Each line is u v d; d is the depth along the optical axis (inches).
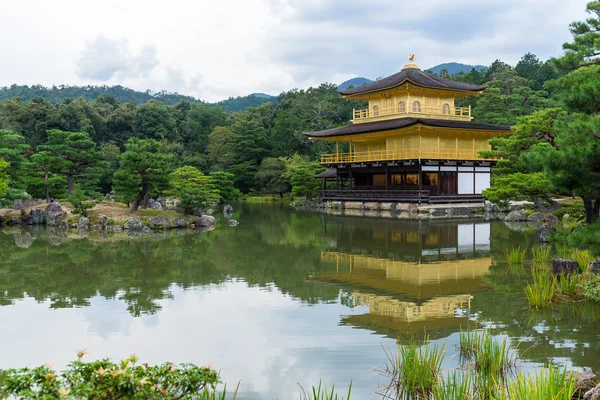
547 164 547.8
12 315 623.8
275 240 1280.8
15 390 257.9
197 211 1691.7
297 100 4092.0
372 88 2401.6
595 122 516.7
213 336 542.9
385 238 1298.0
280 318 605.3
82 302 682.8
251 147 3378.4
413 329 557.9
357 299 690.2
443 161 2108.8
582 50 784.3
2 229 1539.1
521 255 925.2
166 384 287.6
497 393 348.5
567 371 415.2
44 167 1895.9
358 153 2452.0
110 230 1488.7
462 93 2396.7
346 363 465.7
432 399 383.2
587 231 562.3
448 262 954.1
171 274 864.3
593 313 601.6
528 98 3577.8
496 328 552.7
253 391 413.7
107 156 2947.8
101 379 264.7
